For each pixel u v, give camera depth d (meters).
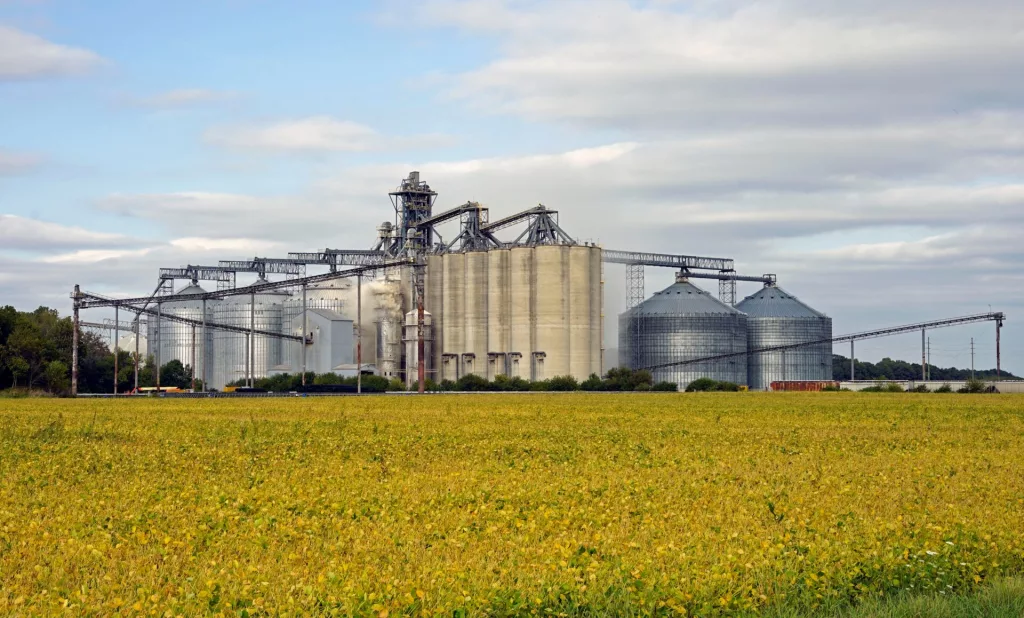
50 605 22.88
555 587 24.03
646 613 23.08
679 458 53.69
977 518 33.25
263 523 31.84
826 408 116.50
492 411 109.06
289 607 22.69
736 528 31.12
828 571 26.05
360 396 176.00
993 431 76.62
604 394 189.25
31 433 75.00
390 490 39.31
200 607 23.08
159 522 32.59
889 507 35.38
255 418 96.44
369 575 25.27
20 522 32.81
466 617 22.72
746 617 23.36
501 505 35.97
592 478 43.44
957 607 24.22
